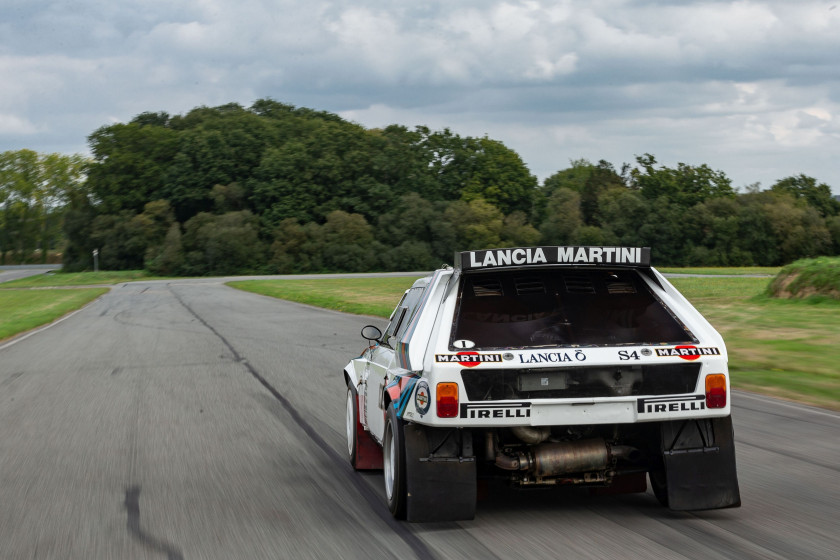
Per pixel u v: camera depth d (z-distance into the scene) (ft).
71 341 186.91
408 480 41.98
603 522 43.60
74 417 86.17
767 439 65.92
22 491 54.90
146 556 40.34
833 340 131.34
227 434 74.02
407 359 42.83
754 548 38.68
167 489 54.19
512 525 43.50
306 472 58.65
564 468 41.75
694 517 44.37
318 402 91.66
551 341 41.55
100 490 54.49
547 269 44.73
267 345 161.27
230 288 531.91
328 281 625.00
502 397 39.93
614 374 40.45
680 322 42.70
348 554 39.42
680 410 40.75
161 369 127.54
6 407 95.20
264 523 45.44
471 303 43.09
